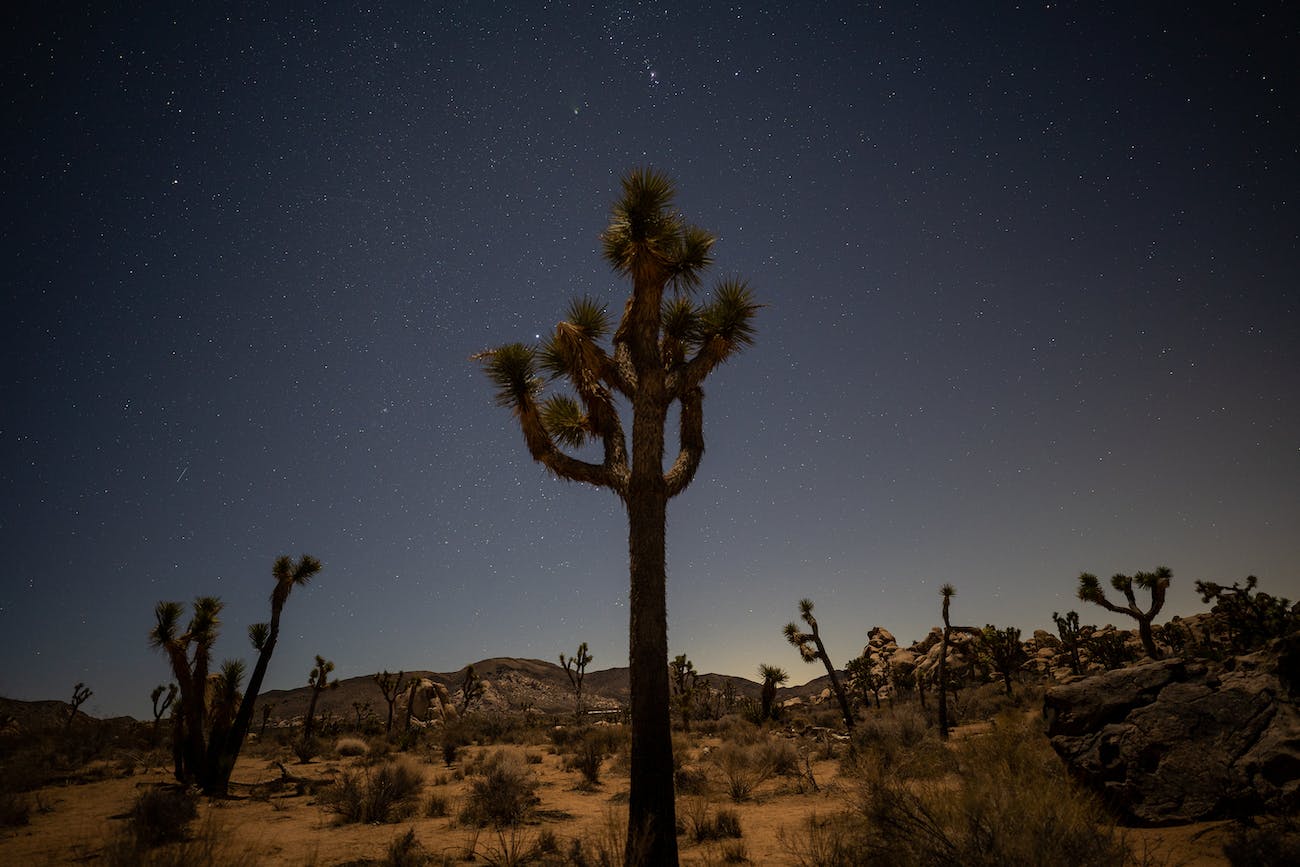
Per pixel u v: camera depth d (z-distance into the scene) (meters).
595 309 8.99
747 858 7.24
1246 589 18.55
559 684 157.25
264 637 15.66
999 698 29.94
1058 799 5.91
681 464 7.84
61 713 33.88
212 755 14.55
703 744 24.48
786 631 28.42
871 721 16.83
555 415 9.12
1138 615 23.39
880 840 5.72
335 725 40.03
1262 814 5.99
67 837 9.77
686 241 8.14
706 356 8.13
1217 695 7.05
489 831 9.80
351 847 8.83
